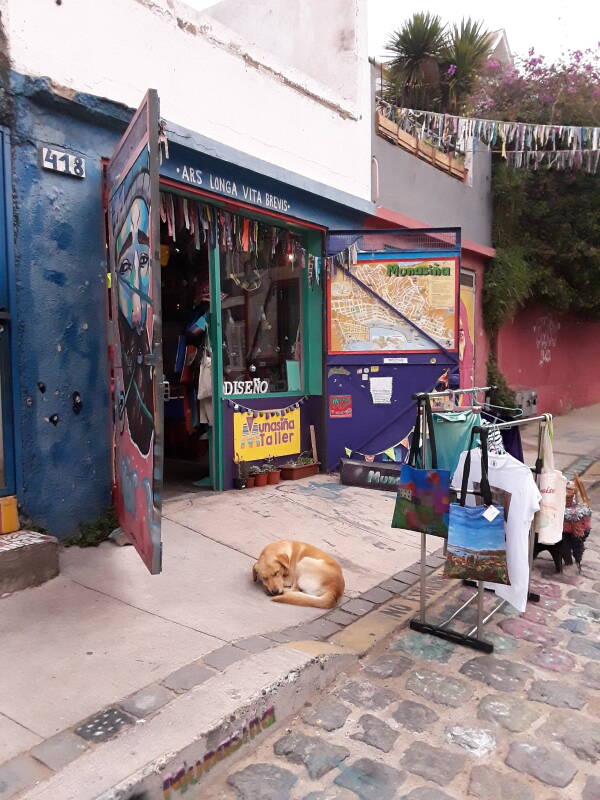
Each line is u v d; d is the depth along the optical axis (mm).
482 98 12039
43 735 2523
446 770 2666
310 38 8016
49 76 4355
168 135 5168
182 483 6773
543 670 3506
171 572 4305
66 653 3176
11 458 4223
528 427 12352
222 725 2637
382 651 3688
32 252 4297
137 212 3465
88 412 4660
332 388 7535
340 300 7473
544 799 2504
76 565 4238
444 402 7184
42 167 4340
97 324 4703
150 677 2979
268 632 3598
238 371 6758
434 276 7254
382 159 8461
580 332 15391
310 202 7113
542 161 11766
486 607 4324
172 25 5281
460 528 3590
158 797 2359
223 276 6555
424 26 11406
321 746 2822
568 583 4855
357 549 5184
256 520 5555
